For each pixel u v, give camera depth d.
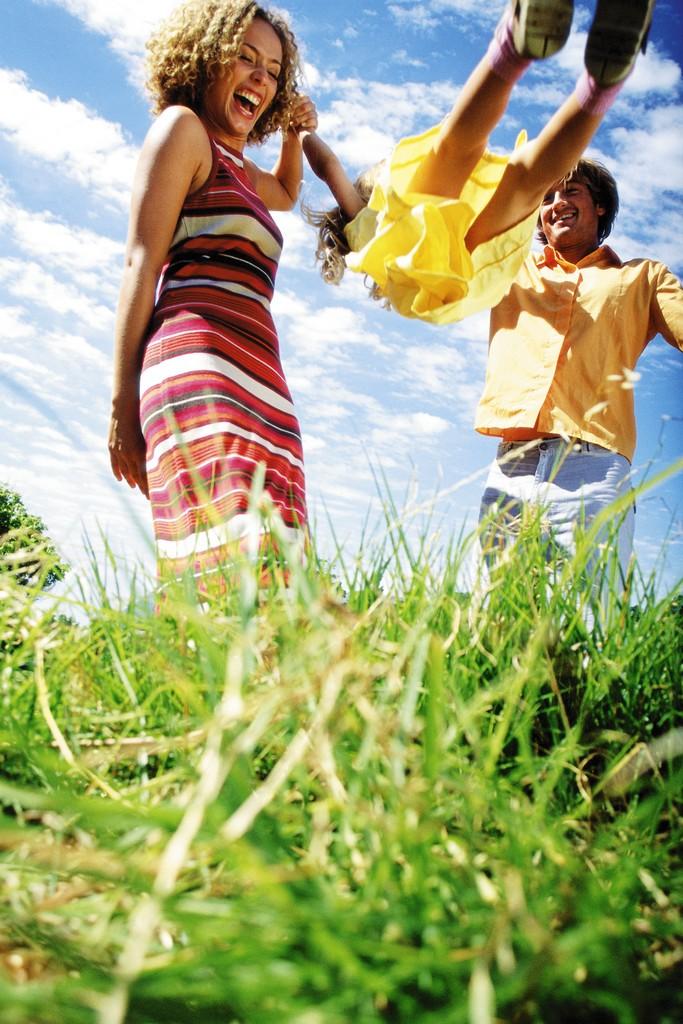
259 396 2.75
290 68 3.59
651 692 1.51
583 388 3.42
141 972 0.66
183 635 1.37
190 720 1.19
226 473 2.44
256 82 3.32
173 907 0.71
